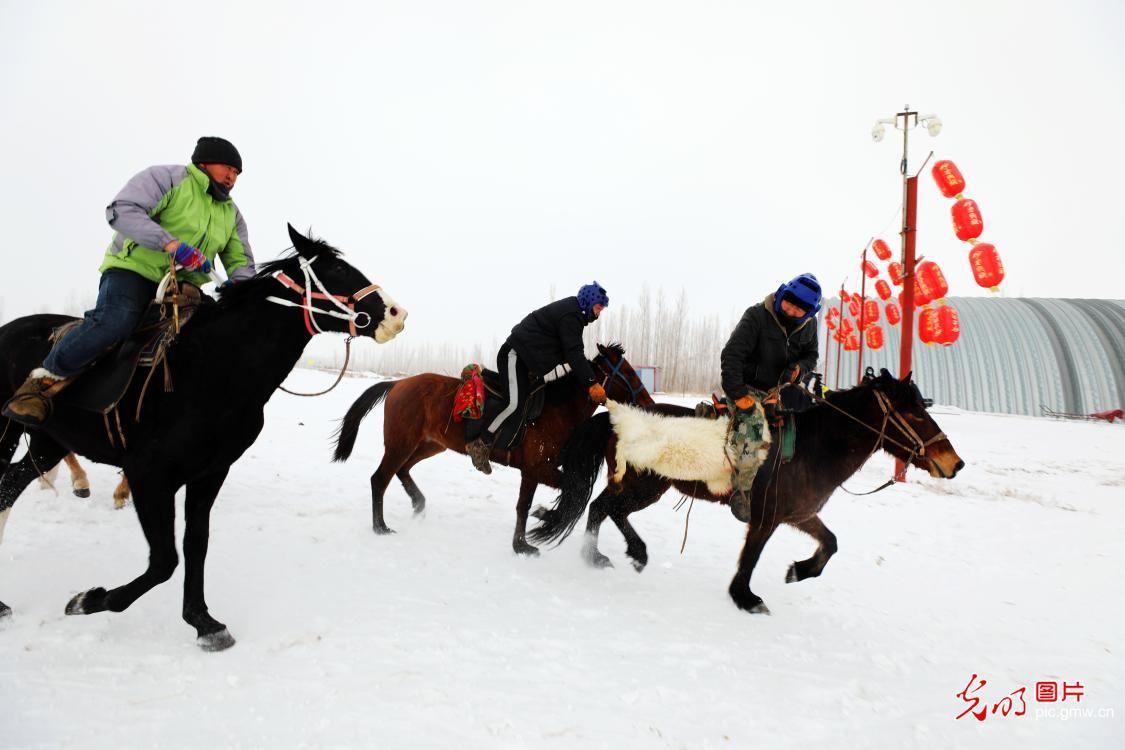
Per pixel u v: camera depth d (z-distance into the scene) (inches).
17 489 153.6
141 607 143.5
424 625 145.7
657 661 138.9
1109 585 224.5
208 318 134.9
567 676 128.2
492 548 213.8
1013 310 1438.2
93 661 118.3
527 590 175.9
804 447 173.8
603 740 106.0
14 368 138.0
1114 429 913.5
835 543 185.5
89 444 136.2
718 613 171.5
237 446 135.1
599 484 319.9
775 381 182.5
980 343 1326.3
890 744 113.3
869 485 403.2
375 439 433.1
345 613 148.5
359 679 118.9
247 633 134.7
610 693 122.8
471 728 106.0
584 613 162.6
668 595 182.7
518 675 126.6
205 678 115.6
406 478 244.8
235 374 131.9
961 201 445.4
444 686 119.1
